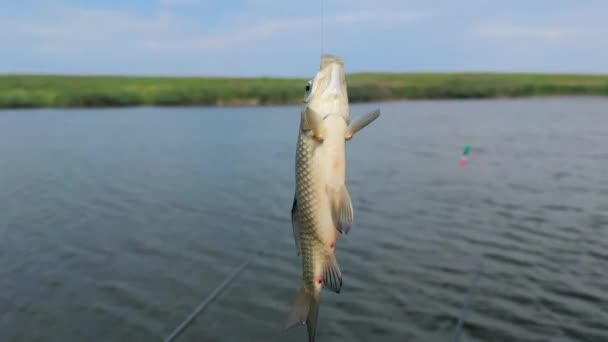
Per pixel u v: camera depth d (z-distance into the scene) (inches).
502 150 989.8
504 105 2137.1
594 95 2706.7
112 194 679.1
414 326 331.0
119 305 366.3
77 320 345.4
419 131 1309.1
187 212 592.1
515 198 634.2
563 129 1296.8
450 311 348.5
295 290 386.0
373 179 753.6
